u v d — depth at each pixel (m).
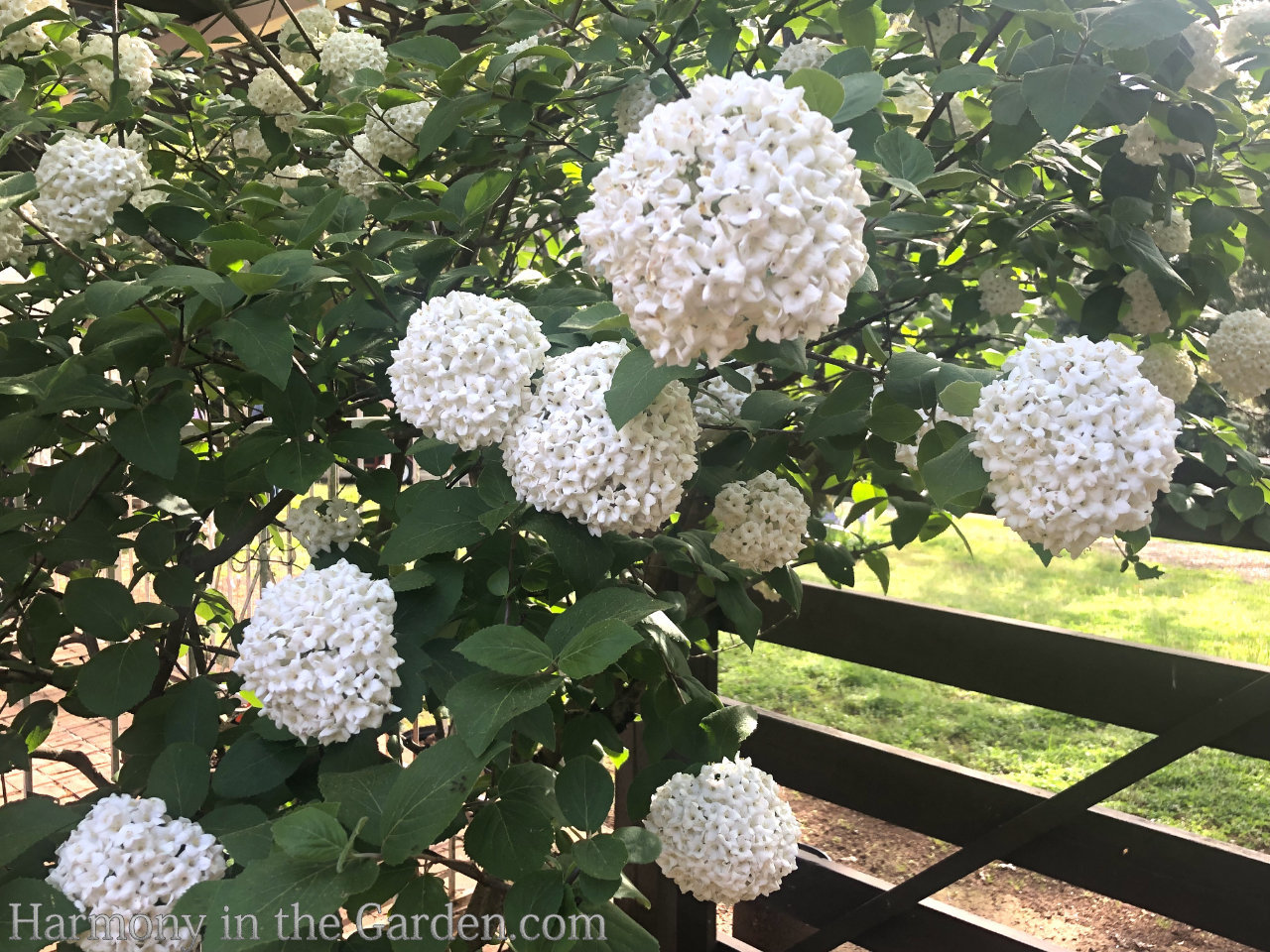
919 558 5.13
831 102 1.01
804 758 2.37
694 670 2.23
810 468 1.94
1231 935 1.83
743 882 1.23
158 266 1.47
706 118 0.84
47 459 2.04
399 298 1.52
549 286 1.57
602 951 1.04
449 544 1.12
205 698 1.26
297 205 1.66
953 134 1.71
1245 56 1.60
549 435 1.06
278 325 1.13
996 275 1.86
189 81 2.29
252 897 0.83
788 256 0.79
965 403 1.03
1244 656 3.38
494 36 1.80
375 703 1.06
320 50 2.09
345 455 1.31
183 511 1.51
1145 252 1.52
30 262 1.73
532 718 1.07
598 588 1.24
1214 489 1.98
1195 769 3.30
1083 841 2.00
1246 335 1.79
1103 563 4.70
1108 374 0.94
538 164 1.82
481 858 1.03
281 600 1.07
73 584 1.29
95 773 1.63
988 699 4.17
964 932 2.10
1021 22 1.60
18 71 1.48
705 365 1.32
